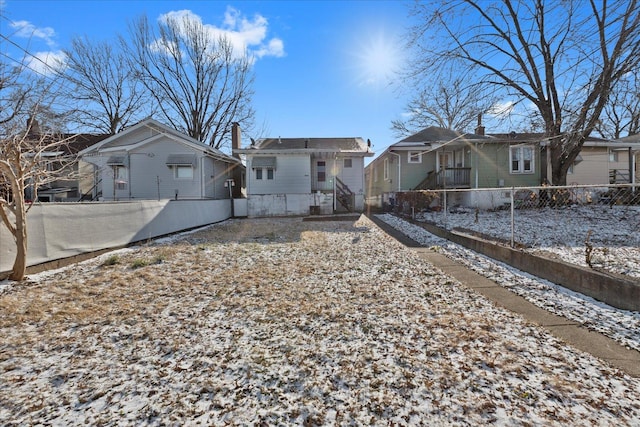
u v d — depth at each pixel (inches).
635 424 79.0
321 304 163.9
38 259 231.6
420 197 597.3
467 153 693.3
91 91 927.0
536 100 551.5
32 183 238.1
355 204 807.1
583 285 175.5
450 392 92.5
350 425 80.7
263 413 85.2
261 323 142.1
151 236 385.7
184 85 1097.4
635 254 227.8
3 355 115.6
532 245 270.2
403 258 271.1
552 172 555.2
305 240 371.9
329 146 864.3
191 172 698.2
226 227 527.8
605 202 533.3
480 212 562.6
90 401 90.5
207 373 103.7
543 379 97.8
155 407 87.7
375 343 122.3
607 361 108.0
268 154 765.9
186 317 149.6
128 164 693.3
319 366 107.1
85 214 278.7
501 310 154.7
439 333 129.9
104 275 223.3
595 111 385.4
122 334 132.3
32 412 86.0
